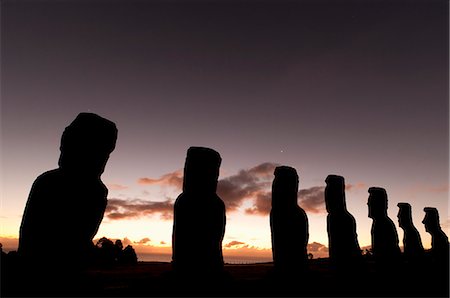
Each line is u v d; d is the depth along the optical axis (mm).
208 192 10883
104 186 9125
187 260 10133
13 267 7715
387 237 16266
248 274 13641
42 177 8406
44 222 8078
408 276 14820
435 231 20328
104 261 19750
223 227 10859
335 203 15117
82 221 8570
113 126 9422
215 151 11242
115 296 8555
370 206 16953
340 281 12867
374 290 12305
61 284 8008
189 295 9336
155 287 9484
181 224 10398
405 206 19625
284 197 13156
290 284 11617
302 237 12828
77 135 8891
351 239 14672
